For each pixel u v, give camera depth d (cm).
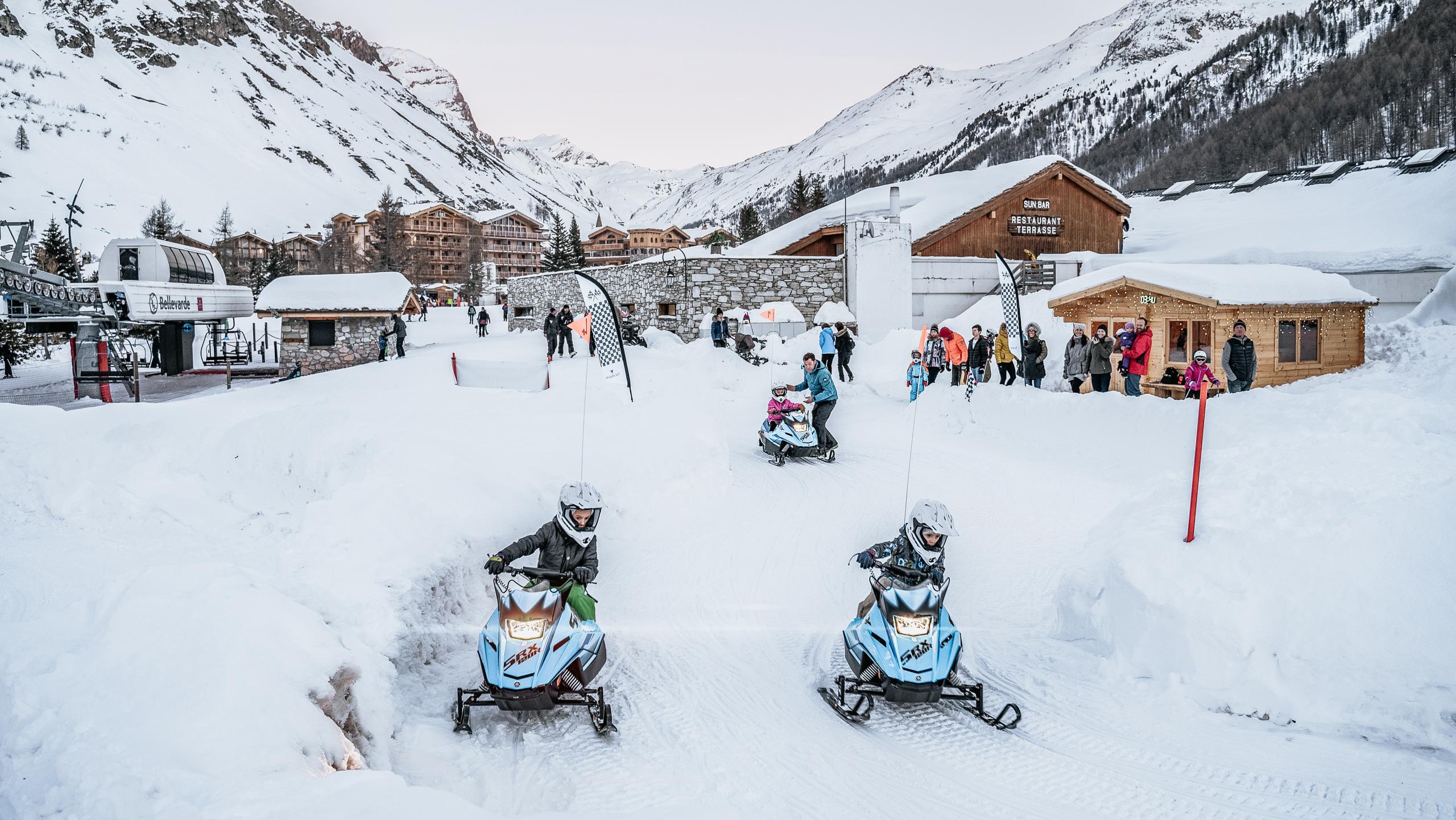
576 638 645
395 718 623
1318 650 644
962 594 941
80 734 470
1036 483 1410
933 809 530
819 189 10031
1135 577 739
